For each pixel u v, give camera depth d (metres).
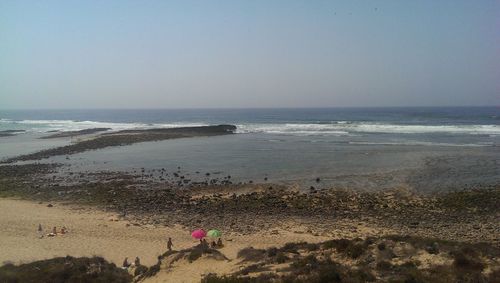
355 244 12.75
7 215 24.89
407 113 152.00
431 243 12.30
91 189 31.52
